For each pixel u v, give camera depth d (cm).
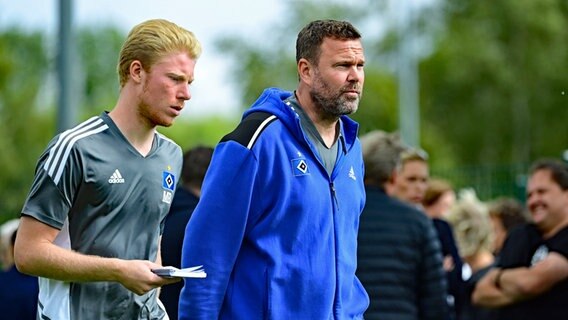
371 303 2153
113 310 1584
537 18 16362
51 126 17575
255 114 1620
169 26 1577
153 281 1495
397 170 2233
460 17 17038
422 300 2202
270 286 1573
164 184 1614
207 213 1571
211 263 1566
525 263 2297
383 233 2175
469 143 16825
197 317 1566
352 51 1606
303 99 1647
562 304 2247
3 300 2592
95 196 1545
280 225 1591
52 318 1550
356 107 1617
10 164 15262
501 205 3103
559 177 2261
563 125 16475
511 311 2302
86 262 1498
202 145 2153
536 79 16525
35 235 1512
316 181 1616
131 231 1582
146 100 1561
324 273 1606
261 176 1579
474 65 16462
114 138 1566
